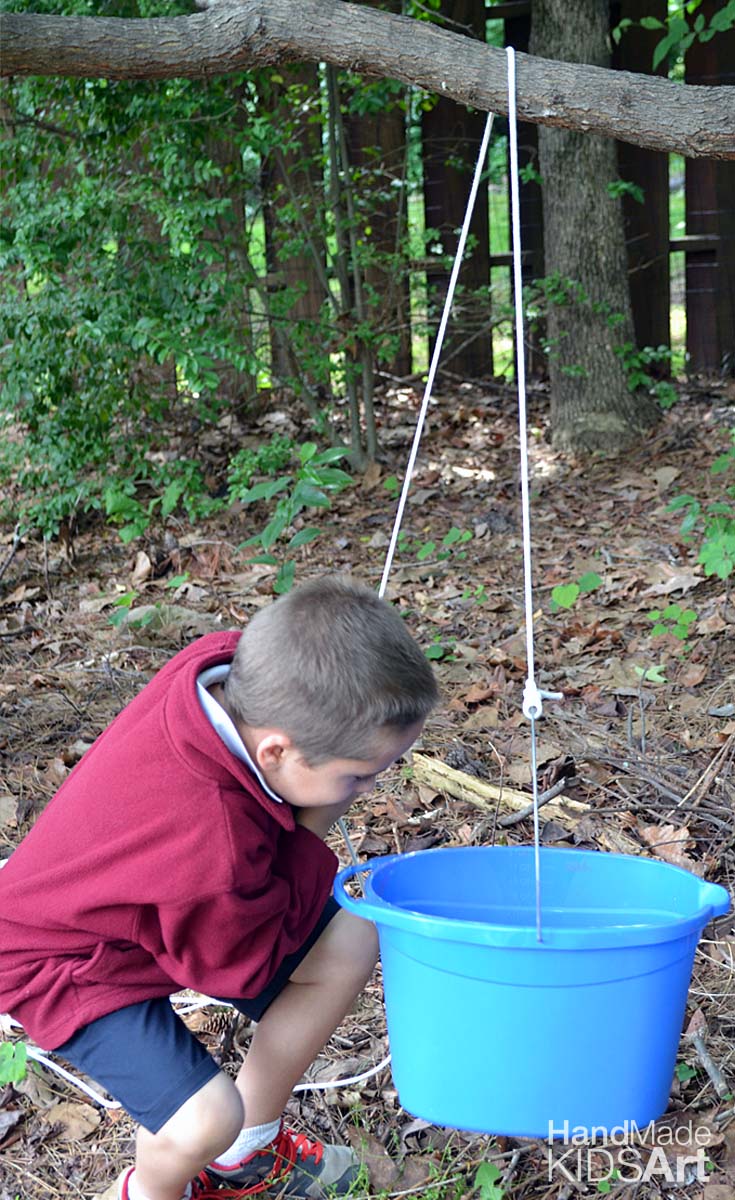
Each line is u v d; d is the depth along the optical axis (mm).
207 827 1657
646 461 5898
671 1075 1798
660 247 6883
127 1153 2090
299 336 5891
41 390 5398
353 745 1662
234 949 1724
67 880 1724
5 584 5098
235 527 5527
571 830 2926
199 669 1776
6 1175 2049
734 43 6516
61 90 5066
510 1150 2049
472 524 5387
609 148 6027
